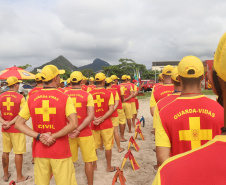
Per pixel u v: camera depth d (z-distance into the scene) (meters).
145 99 18.25
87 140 3.47
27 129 2.57
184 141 1.60
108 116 4.38
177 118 1.60
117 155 5.48
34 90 4.60
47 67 2.60
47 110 2.51
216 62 0.58
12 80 4.07
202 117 1.57
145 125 8.84
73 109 2.57
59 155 2.51
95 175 4.36
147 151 5.75
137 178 4.20
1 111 4.06
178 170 0.58
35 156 2.58
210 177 0.54
